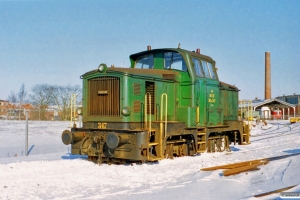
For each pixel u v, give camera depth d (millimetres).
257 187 7836
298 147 17797
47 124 30234
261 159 12000
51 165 10023
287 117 67188
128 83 10570
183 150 12695
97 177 8859
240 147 18078
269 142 21234
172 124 11469
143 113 11070
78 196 6988
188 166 10711
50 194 7133
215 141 14891
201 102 13102
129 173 9414
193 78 12539
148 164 10719
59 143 18719
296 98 82438
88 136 10914
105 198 6887
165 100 12062
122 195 7148
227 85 16359
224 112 15711
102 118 10836
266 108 63531
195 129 12656
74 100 11938
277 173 9367
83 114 11305
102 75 10914
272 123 49656
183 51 12688
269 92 69250
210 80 13969
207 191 7539
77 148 11266
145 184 8250
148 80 11328
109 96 10781
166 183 8398
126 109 10398
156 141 10984
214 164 11320
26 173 9109
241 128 16516
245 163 10836
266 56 69938
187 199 6832
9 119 39000
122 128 10461
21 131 23891
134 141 10086
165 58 13109
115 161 10836
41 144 18156
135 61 13719
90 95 11188
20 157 12836
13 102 55500
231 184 8164
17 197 6816
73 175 8883
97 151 10555
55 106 54281
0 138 19938
